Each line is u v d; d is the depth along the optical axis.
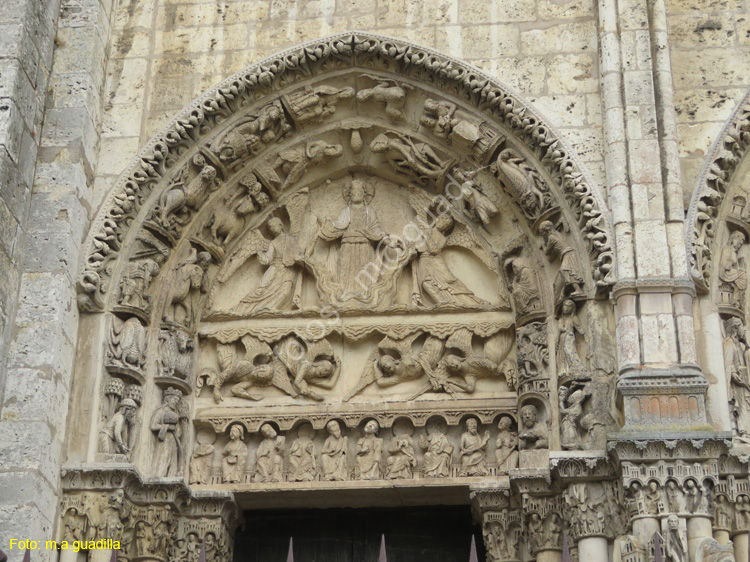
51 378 11.34
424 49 12.90
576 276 11.91
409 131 13.27
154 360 12.33
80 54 12.80
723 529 10.67
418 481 11.94
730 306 11.71
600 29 12.69
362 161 13.52
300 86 13.20
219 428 12.39
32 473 10.87
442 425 12.30
